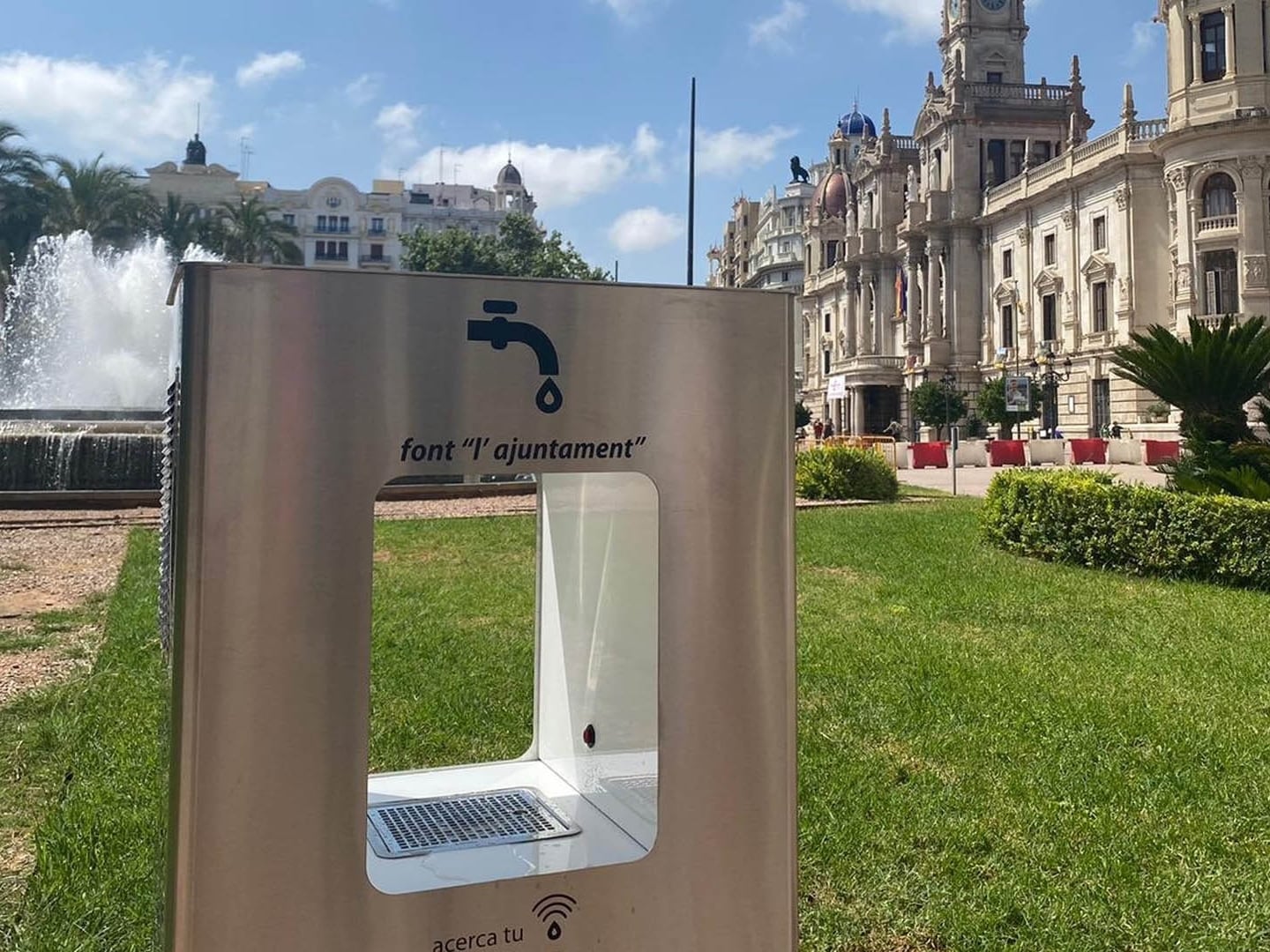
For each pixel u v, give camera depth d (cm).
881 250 7306
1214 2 4234
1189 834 414
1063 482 1170
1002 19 6312
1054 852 397
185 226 5828
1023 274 5597
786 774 230
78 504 1628
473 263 6362
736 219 13125
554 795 271
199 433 185
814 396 8444
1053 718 564
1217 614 860
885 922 348
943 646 735
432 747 511
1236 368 1343
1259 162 4150
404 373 197
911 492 2231
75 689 592
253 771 188
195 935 186
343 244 10706
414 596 901
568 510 286
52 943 325
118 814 417
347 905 195
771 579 228
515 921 207
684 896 221
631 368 215
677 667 220
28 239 5069
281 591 190
